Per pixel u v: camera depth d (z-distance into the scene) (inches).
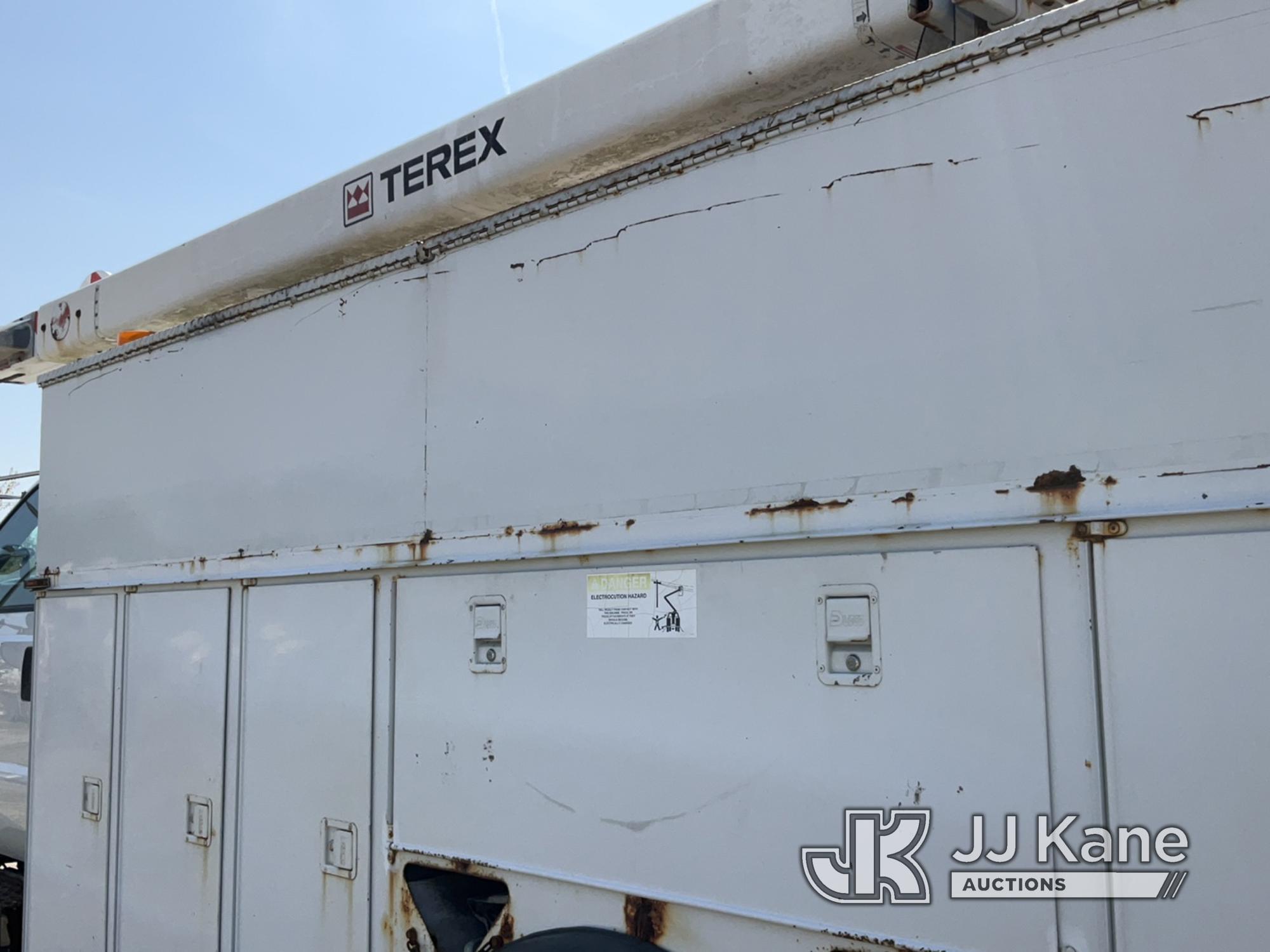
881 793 69.6
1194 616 58.6
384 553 104.0
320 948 105.6
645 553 83.5
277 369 119.4
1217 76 60.1
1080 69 64.8
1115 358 62.2
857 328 73.1
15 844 186.1
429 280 103.7
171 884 124.4
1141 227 61.9
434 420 101.3
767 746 75.3
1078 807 61.8
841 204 74.7
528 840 89.1
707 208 82.4
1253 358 57.6
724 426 79.7
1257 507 56.5
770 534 76.1
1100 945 60.7
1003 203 67.2
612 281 88.3
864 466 71.9
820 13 84.4
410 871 98.7
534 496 91.9
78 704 143.9
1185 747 58.4
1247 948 55.8
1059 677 63.1
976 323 67.7
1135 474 60.9
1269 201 57.9
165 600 131.0
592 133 100.7
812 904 72.1
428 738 97.9
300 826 109.3
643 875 81.2
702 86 92.1
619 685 84.1
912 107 71.8
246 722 117.2
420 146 117.0
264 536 118.4
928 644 68.4
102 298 160.9
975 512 66.7
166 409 134.9
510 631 92.4
